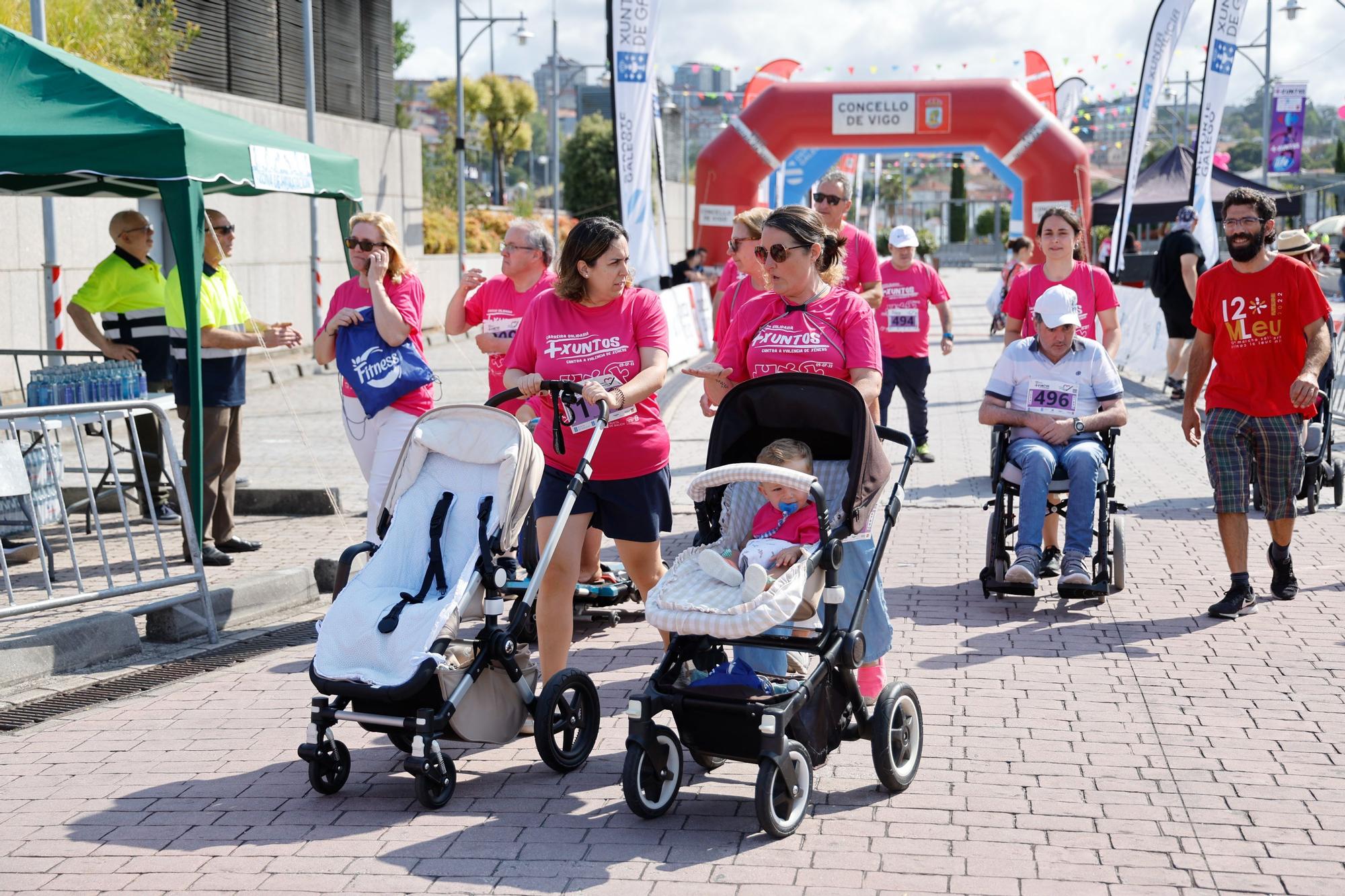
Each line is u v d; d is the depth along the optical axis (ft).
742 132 77.56
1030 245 68.85
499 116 186.91
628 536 17.98
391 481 16.79
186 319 24.22
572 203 182.91
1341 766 15.70
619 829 14.37
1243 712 17.65
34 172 22.85
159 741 17.56
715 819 14.62
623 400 16.69
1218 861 13.24
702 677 14.61
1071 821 14.29
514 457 15.90
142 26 60.95
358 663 15.12
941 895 12.62
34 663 20.29
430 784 15.01
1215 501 22.44
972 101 75.46
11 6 49.06
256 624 23.91
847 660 14.89
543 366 17.52
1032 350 23.76
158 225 45.09
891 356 37.17
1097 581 22.70
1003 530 23.66
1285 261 21.74
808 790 14.47
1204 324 22.65
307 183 27.78
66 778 16.26
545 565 16.31
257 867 13.57
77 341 52.24
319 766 15.33
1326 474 31.24
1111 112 128.36
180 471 22.48
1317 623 21.83
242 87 73.26
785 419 15.92
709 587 14.73
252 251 70.03
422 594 15.62
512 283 23.45
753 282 22.71
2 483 20.85
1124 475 35.70
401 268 23.20
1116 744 16.55
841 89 76.54
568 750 16.24
